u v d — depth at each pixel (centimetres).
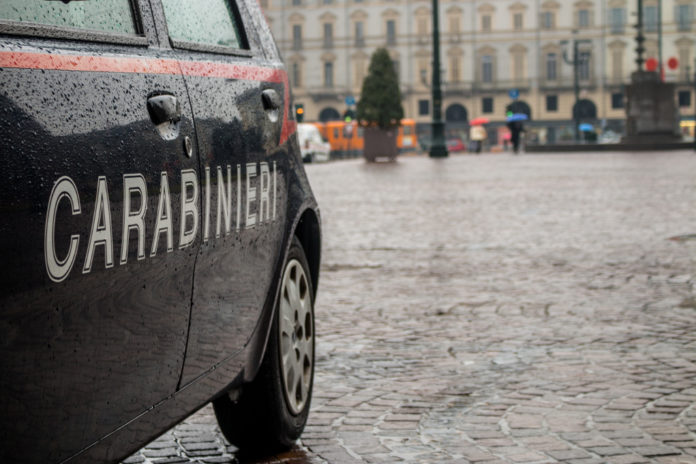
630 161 2958
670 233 991
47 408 192
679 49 7950
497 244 934
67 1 202
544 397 407
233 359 288
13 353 180
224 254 278
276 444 338
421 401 405
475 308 609
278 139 334
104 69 220
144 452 340
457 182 2028
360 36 8275
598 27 7944
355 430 368
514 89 8031
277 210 326
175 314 246
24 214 182
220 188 274
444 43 8150
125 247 219
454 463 328
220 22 312
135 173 224
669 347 494
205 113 270
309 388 362
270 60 345
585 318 571
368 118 3919
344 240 990
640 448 340
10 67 187
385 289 687
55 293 192
